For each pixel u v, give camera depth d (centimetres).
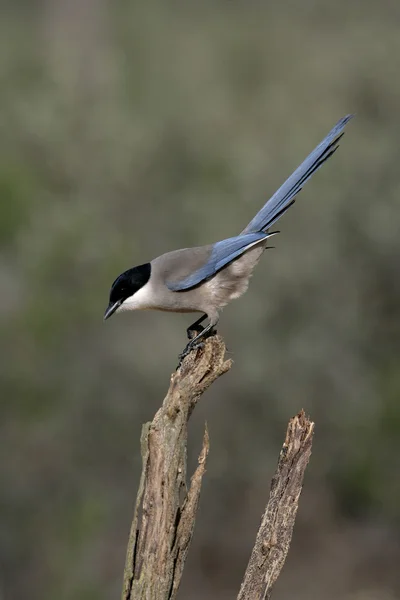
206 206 1661
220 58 2009
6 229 1498
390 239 1675
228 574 1570
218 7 2184
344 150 1716
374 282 1703
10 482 1401
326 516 1669
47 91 1822
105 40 2089
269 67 1989
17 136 1728
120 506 1495
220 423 1623
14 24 2123
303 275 1641
